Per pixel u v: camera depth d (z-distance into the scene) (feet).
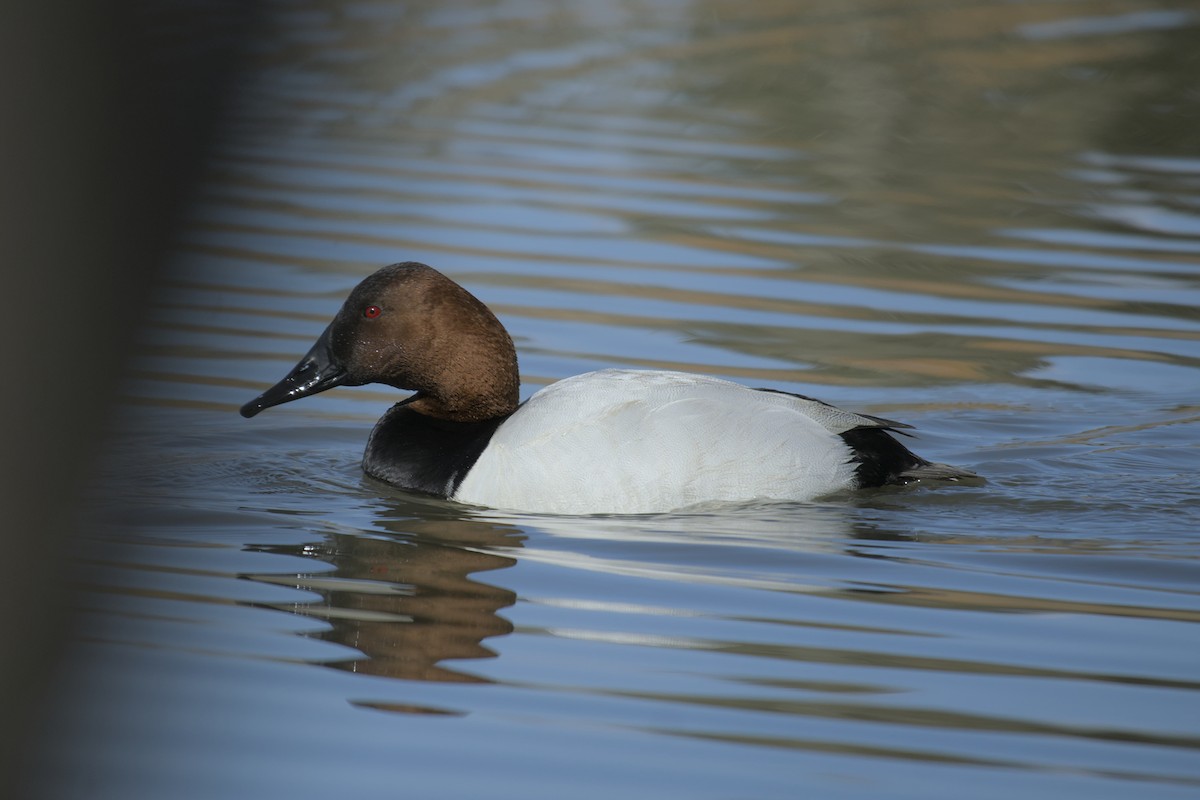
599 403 31.37
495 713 21.08
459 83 77.92
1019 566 27.89
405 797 18.44
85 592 25.61
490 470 31.71
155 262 17.35
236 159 62.23
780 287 50.01
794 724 20.77
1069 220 58.39
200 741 19.92
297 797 18.38
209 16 75.56
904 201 60.59
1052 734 20.53
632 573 27.32
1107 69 86.07
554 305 47.19
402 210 56.59
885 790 18.76
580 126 70.54
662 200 59.26
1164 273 52.08
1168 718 21.17
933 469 32.37
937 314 47.67
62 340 10.75
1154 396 40.52
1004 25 97.19
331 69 78.64
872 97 78.64
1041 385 41.50
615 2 102.42
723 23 96.58
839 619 25.07
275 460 34.99
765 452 30.78
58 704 18.62
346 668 22.70
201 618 24.67
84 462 11.23
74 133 10.43
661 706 21.38
